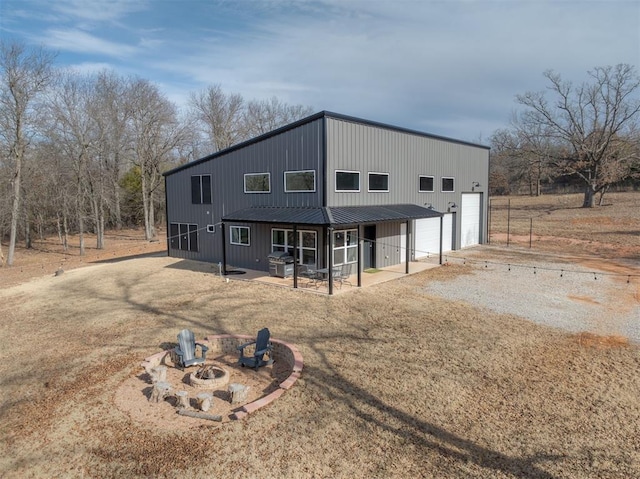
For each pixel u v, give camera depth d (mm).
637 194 44812
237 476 4922
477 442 5477
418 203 19578
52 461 5359
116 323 11117
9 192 29188
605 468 4965
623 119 37938
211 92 50406
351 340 9234
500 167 60531
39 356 9102
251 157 17312
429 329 9859
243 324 10586
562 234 28078
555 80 41219
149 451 5457
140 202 45719
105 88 35688
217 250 19562
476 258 20172
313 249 15547
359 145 15930
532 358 8125
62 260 27062
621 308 11516
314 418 6086
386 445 5430
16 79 25312
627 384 7016
